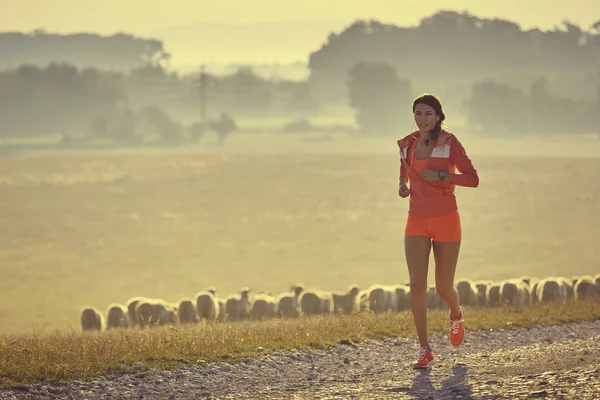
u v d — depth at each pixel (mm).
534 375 15102
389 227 139000
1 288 90062
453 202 16906
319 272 98938
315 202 176125
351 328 24203
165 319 41562
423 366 17188
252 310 43250
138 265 105625
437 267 17188
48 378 16453
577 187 197750
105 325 43219
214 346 20156
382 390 15000
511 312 32594
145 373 17250
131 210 165000
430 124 16797
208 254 114062
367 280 93125
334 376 17312
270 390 16047
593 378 14227
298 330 23844
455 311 17781
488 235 124375
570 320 29234
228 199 182875
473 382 15000
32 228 141625
